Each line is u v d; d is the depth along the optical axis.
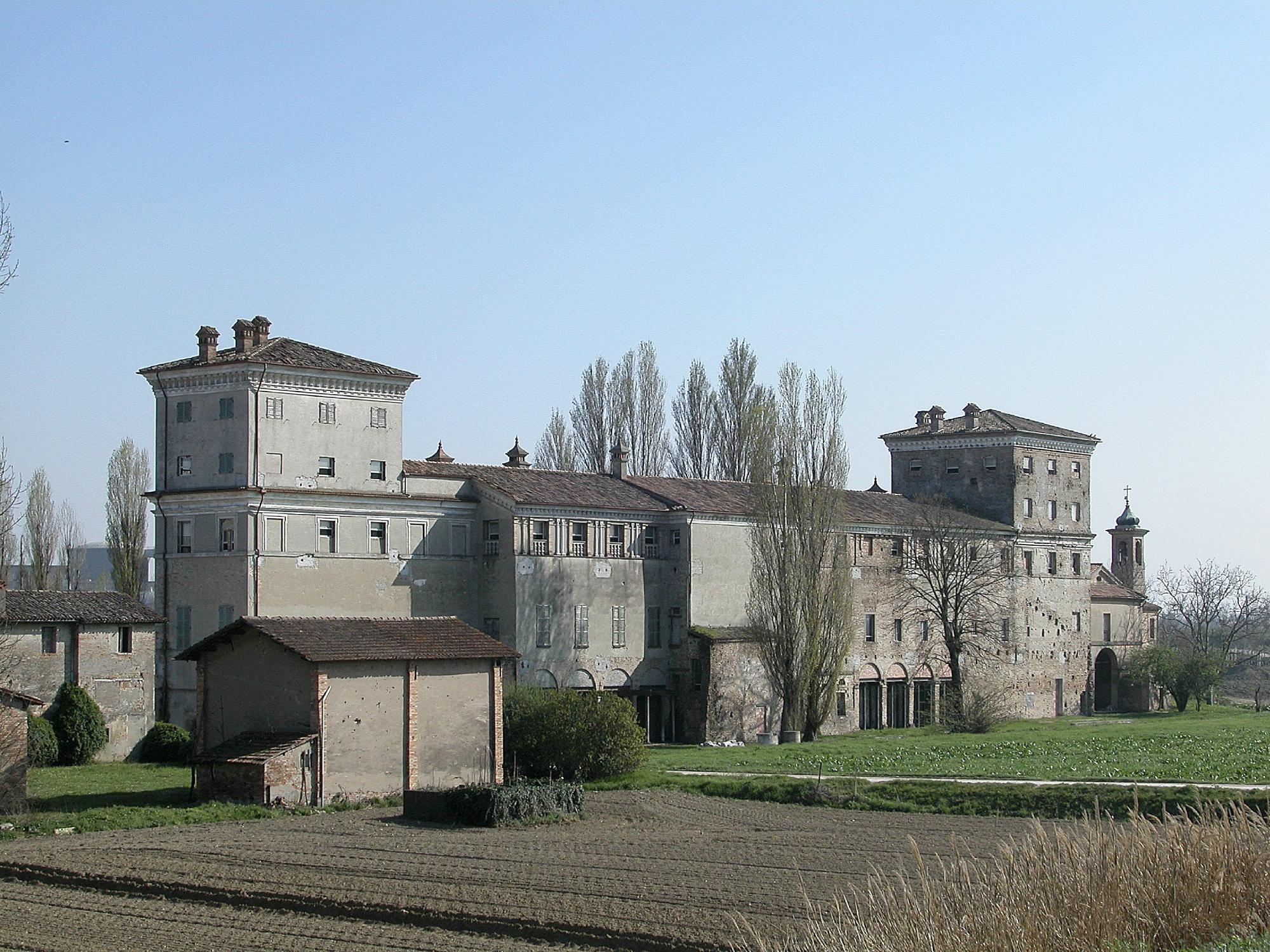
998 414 117.75
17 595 71.31
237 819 52.59
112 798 57.56
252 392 77.88
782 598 86.94
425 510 83.81
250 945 32.25
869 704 101.00
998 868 26.47
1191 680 120.25
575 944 32.25
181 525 80.12
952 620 102.31
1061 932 23.61
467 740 61.22
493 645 62.78
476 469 88.56
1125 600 125.81
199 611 78.56
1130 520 138.38
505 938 32.88
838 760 71.06
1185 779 58.47
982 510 113.94
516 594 83.56
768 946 29.56
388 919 34.97
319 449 80.44
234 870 40.94
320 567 79.31
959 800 55.22
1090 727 97.00
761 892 37.06
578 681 85.75
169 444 81.44
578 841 47.25
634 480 94.38
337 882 39.09
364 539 81.25
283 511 78.06
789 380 88.94
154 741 72.25
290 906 36.47
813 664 86.69
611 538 88.75
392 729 58.47
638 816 54.22
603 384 114.50
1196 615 164.00
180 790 59.72
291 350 81.12
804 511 87.44
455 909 35.25
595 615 87.12
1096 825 27.88
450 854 44.09
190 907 36.53
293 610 77.94
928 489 116.56
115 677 72.69
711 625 91.50
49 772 65.81
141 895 38.16
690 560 90.56
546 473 91.12
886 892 26.00
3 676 63.47
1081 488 120.12
